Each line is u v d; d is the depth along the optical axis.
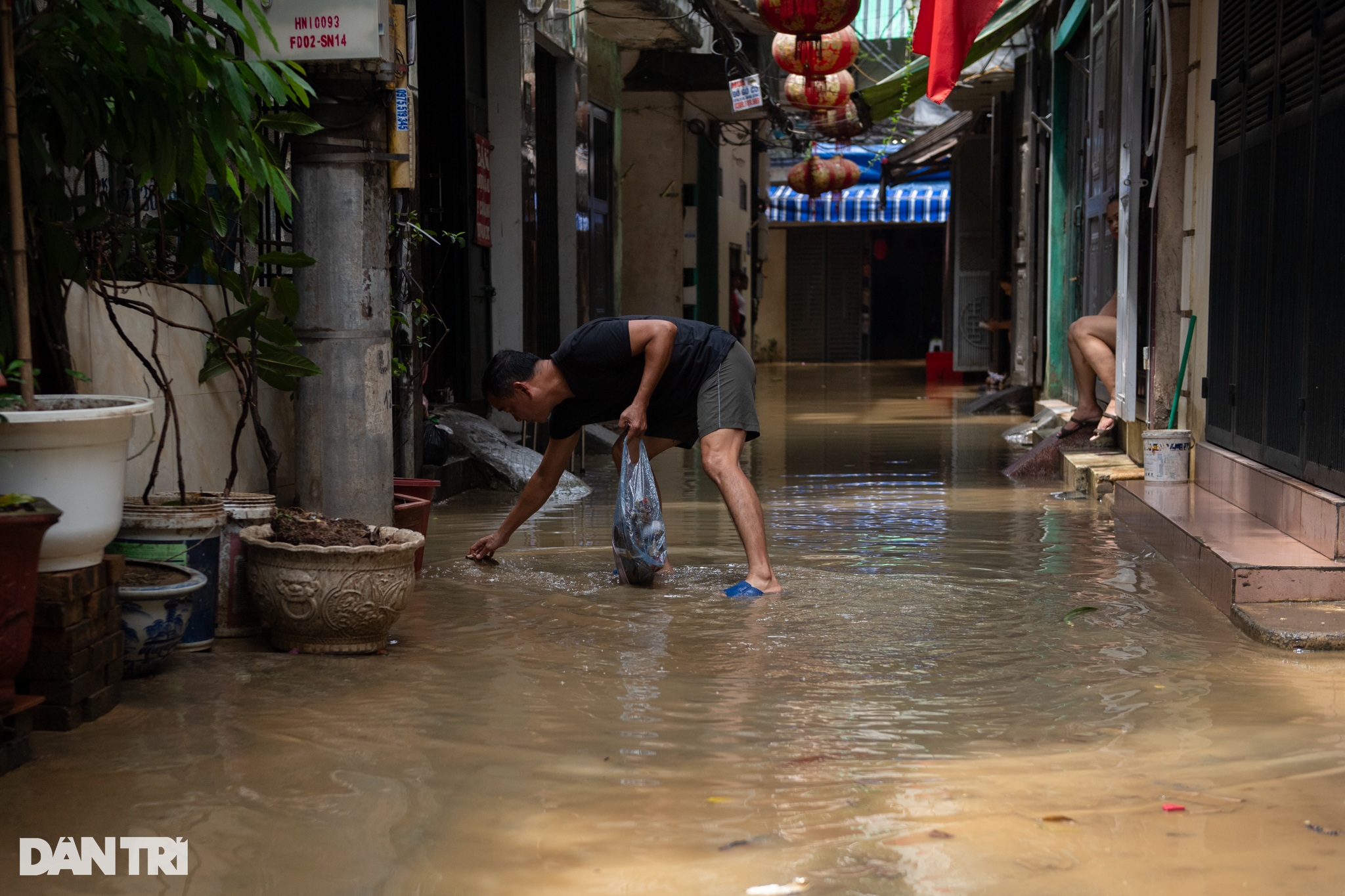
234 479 4.92
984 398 16.41
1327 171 5.47
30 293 3.95
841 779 3.03
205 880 2.47
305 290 5.17
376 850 2.61
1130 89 8.73
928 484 9.41
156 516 4.09
